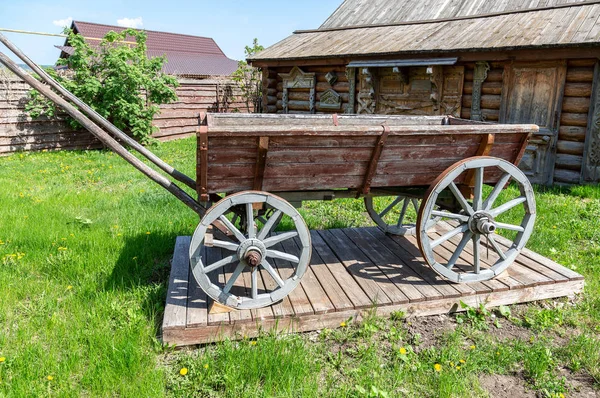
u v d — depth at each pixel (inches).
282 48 482.9
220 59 1446.9
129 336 123.7
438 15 433.7
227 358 115.9
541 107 324.8
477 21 387.5
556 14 345.1
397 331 132.9
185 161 418.3
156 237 201.9
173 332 123.7
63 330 127.6
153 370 113.3
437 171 147.2
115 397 105.8
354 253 177.9
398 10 474.0
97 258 176.2
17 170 366.9
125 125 507.2
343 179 139.0
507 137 146.2
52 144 485.1
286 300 138.6
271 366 112.6
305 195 145.7
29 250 184.1
